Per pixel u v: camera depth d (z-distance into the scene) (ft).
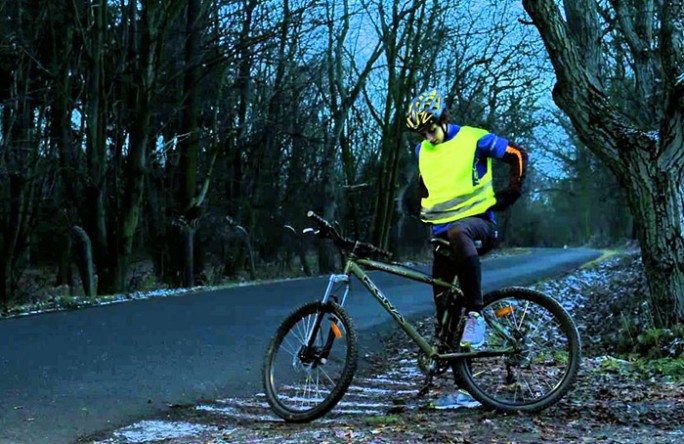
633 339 31.04
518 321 17.46
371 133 108.58
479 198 16.84
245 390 21.76
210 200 85.87
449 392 20.97
